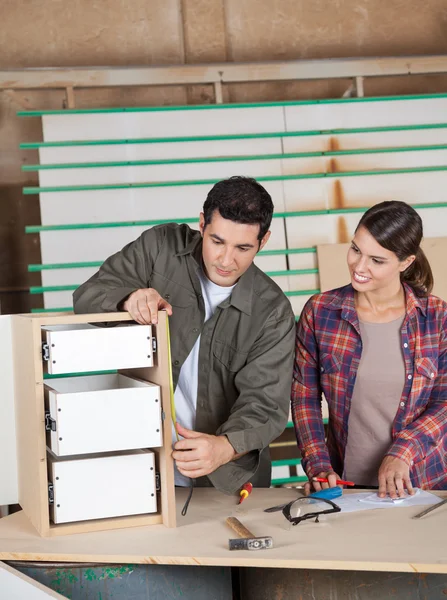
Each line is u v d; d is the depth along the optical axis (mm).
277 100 4125
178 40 4051
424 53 4211
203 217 1870
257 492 2014
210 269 1920
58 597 1517
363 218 1987
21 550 1598
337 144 3746
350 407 2090
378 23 4180
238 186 1788
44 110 3629
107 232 3592
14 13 3955
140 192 3613
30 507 1782
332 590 1638
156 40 4035
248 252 1845
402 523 1710
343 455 2131
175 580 1636
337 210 3711
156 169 3629
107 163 3584
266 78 3738
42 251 3559
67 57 3979
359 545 1570
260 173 3693
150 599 1616
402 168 3768
